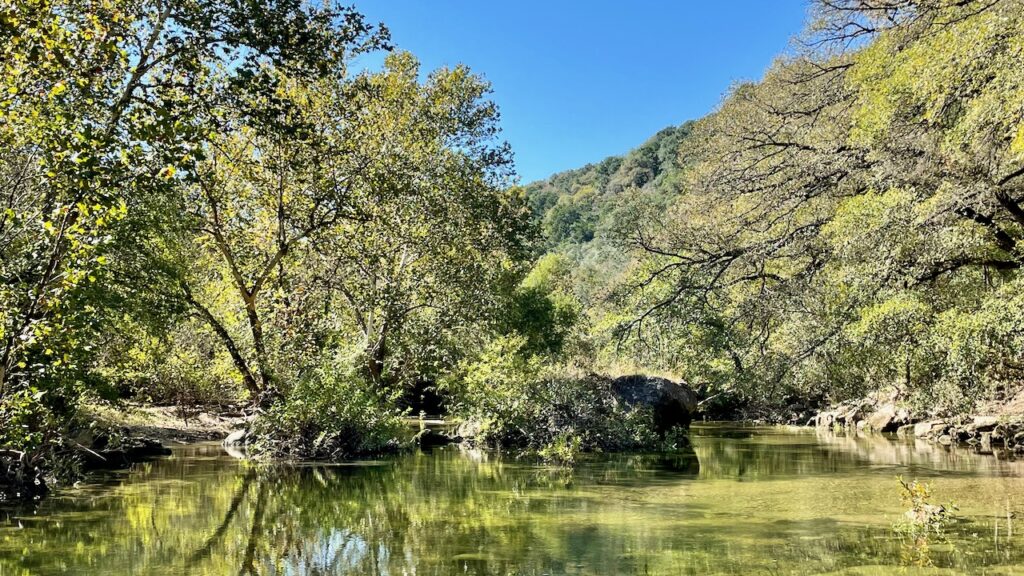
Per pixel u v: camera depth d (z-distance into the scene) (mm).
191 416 19781
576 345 28891
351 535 6633
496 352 15852
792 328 17016
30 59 6754
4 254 7816
